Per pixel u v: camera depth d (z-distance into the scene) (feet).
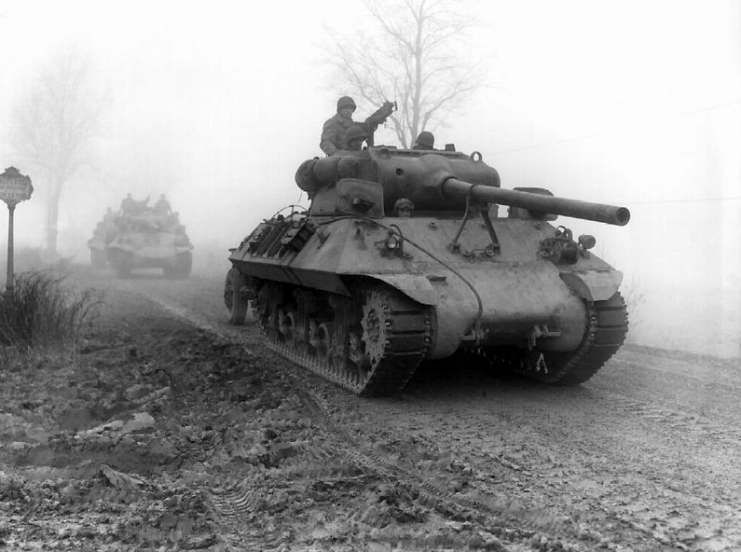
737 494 19.57
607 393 32.17
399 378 30.27
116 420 25.13
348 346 33.01
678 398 31.09
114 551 15.03
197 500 17.88
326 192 37.45
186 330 48.93
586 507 18.51
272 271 39.04
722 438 24.90
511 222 34.88
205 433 24.32
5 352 35.45
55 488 18.48
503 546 15.70
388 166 35.63
